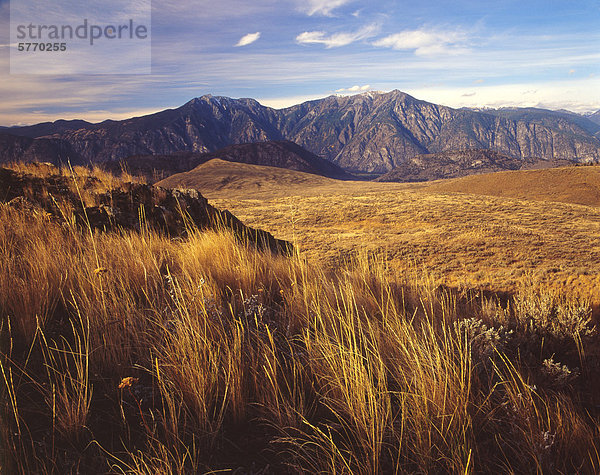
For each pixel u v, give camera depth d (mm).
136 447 1747
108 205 6961
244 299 3480
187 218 7980
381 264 5258
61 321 2689
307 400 2268
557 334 3379
